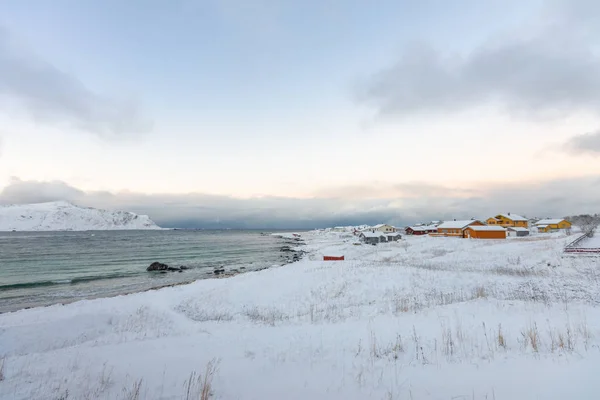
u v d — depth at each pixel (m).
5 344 11.52
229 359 7.62
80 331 13.80
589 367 5.20
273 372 6.49
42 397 5.28
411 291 19.38
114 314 16.45
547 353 6.42
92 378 6.13
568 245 32.47
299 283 23.86
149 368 6.79
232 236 175.62
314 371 6.44
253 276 29.72
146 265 48.41
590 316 9.91
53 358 7.80
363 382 5.61
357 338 9.13
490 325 9.23
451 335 8.48
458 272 24.11
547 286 17.98
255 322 14.79
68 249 77.38
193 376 6.23
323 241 106.94
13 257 58.59
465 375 5.54
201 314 18.23
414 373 5.90
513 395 4.54
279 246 90.19
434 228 96.06
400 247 55.84
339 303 18.33
